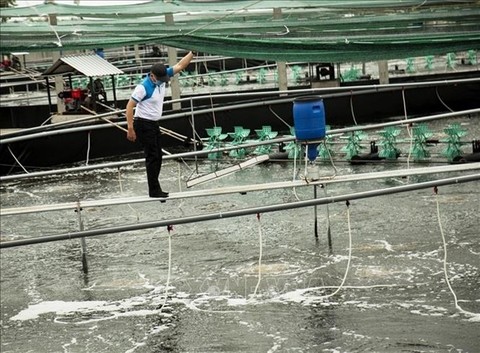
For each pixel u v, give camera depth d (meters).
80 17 27.41
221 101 40.81
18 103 43.22
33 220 27.17
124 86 47.19
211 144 34.56
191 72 55.94
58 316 18.67
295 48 23.00
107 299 19.50
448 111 41.72
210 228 24.61
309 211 25.44
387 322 16.80
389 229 22.81
